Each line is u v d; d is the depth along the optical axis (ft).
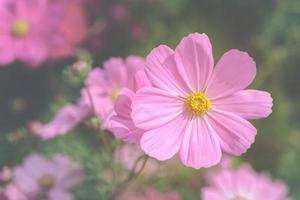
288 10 3.68
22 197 2.52
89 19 3.36
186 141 1.70
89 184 2.56
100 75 2.18
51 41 2.92
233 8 3.65
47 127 2.37
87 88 2.05
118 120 1.65
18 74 3.41
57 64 3.37
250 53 3.67
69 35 3.03
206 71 1.72
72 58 3.35
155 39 3.51
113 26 3.43
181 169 2.64
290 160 3.55
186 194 2.71
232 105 1.72
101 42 3.41
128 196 2.36
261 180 2.66
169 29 3.55
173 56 1.70
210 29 3.61
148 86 1.69
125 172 2.45
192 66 1.72
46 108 3.38
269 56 3.66
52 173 2.56
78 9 3.07
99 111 2.12
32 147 2.74
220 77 1.73
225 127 1.71
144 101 1.66
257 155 3.52
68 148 2.66
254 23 3.69
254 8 3.66
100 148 2.43
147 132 1.65
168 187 2.68
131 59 2.15
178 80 1.72
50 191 2.53
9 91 3.43
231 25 3.66
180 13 3.59
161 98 1.69
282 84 3.76
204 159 1.68
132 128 1.65
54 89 3.36
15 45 2.91
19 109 3.40
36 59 2.90
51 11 2.94
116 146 2.08
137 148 2.44
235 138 1.70
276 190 2.63
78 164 2.54
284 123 3.61
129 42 3.47
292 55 3.74
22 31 2.91
